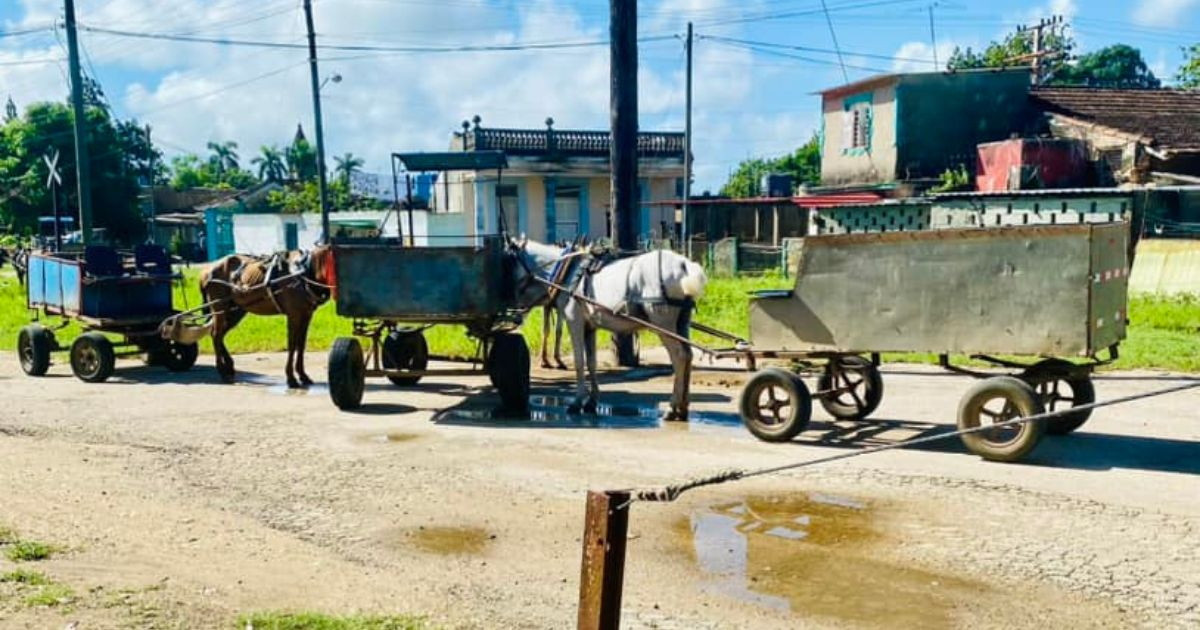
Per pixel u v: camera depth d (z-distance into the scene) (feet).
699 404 41.60
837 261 32.55
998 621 19.21
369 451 33.32
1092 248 28.27
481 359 42.91
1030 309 29.30
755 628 19.04
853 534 24.29
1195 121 93.76
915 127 100.27
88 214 87.40
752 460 31.40
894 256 31.50
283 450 33.63
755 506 26.61
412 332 45.29
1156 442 33.01
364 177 179.01
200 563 21.84
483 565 22.56
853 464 30.48
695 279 35.96
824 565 22.33
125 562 21.58
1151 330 57.26
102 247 51.21
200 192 247.91
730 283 85.97
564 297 39.42
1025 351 29.45
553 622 19.04
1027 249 29.25
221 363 49.06
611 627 13.91
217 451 33.55
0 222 192.95
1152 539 23.31
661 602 20.35
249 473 30.66
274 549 23.30
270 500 27.84
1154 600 19.98
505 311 41.09
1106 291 29.55
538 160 120.88
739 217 116.57
